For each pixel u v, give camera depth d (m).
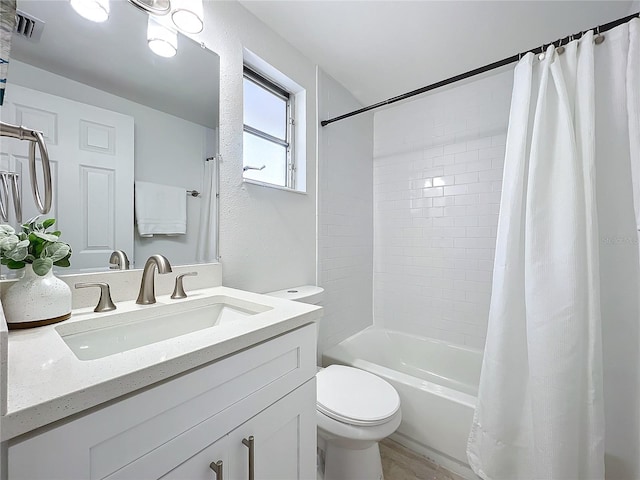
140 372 0.48
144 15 1.07
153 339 0.89
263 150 1.67
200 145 1.24
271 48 1.55
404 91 2.22
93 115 0.93
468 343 2.12
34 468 0.39
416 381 1.52
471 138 2.11
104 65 0.96
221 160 1.32
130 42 1.03
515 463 1.16
